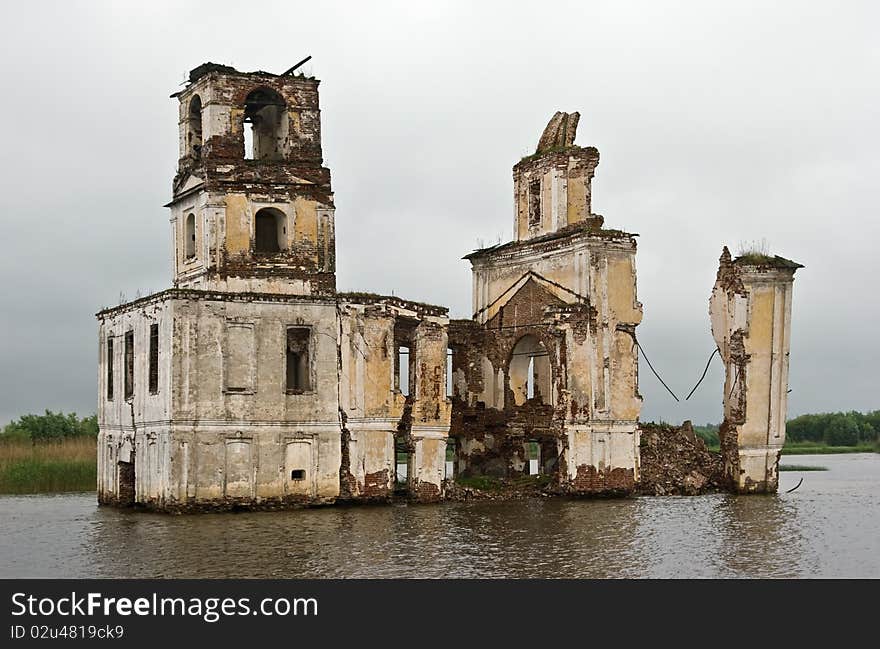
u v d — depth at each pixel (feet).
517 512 149.59
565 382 170.30
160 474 143.95
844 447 469.16
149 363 148.87
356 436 153.28
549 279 177.58
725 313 183.73
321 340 151.53
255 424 146.20
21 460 196.54
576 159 178.19
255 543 118.01
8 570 102.83
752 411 181.27
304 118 157.89
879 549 117.70
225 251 151.53
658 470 181.27
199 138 160.56
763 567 106.22
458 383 188.44
